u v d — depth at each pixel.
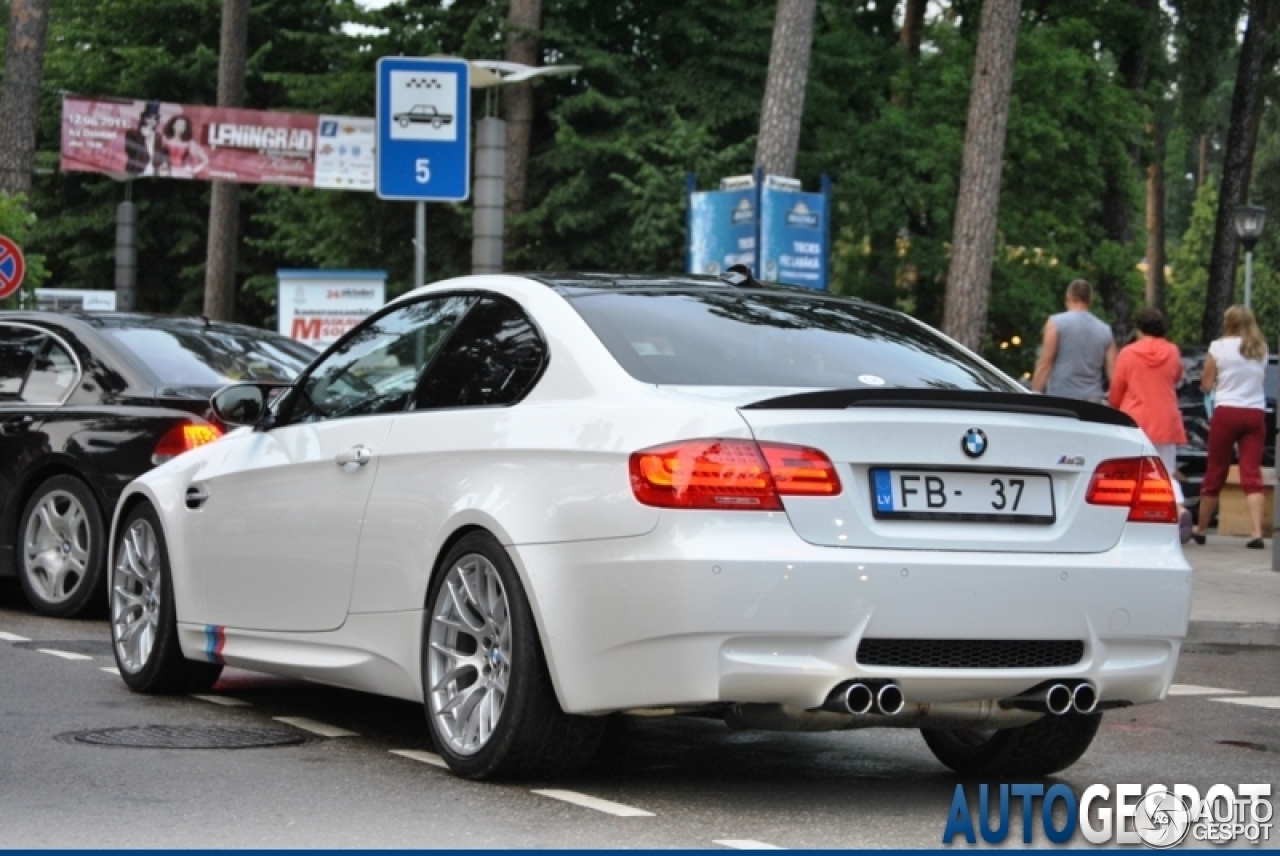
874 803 13.94
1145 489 13.97
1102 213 86.00
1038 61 78.00
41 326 25.56
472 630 14.20
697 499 12.73
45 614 24.64
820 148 81.56
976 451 13.24
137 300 116.69
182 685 18.53
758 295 15.60
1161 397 35.41
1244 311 39.47
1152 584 13.73
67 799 13.50
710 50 82.19
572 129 79.62
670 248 77.88
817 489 12.81
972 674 13.05
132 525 18.81
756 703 12.77
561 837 12.44
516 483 13.84
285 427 16.91
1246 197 101.06
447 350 15.40
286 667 16.47
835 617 12.67
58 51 117.69
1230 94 129.62
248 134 72.81
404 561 14.94
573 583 13.22
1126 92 80.50
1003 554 13.22
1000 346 83.94
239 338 26.11
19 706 17.70
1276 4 96.25
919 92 81.12
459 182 33.62
